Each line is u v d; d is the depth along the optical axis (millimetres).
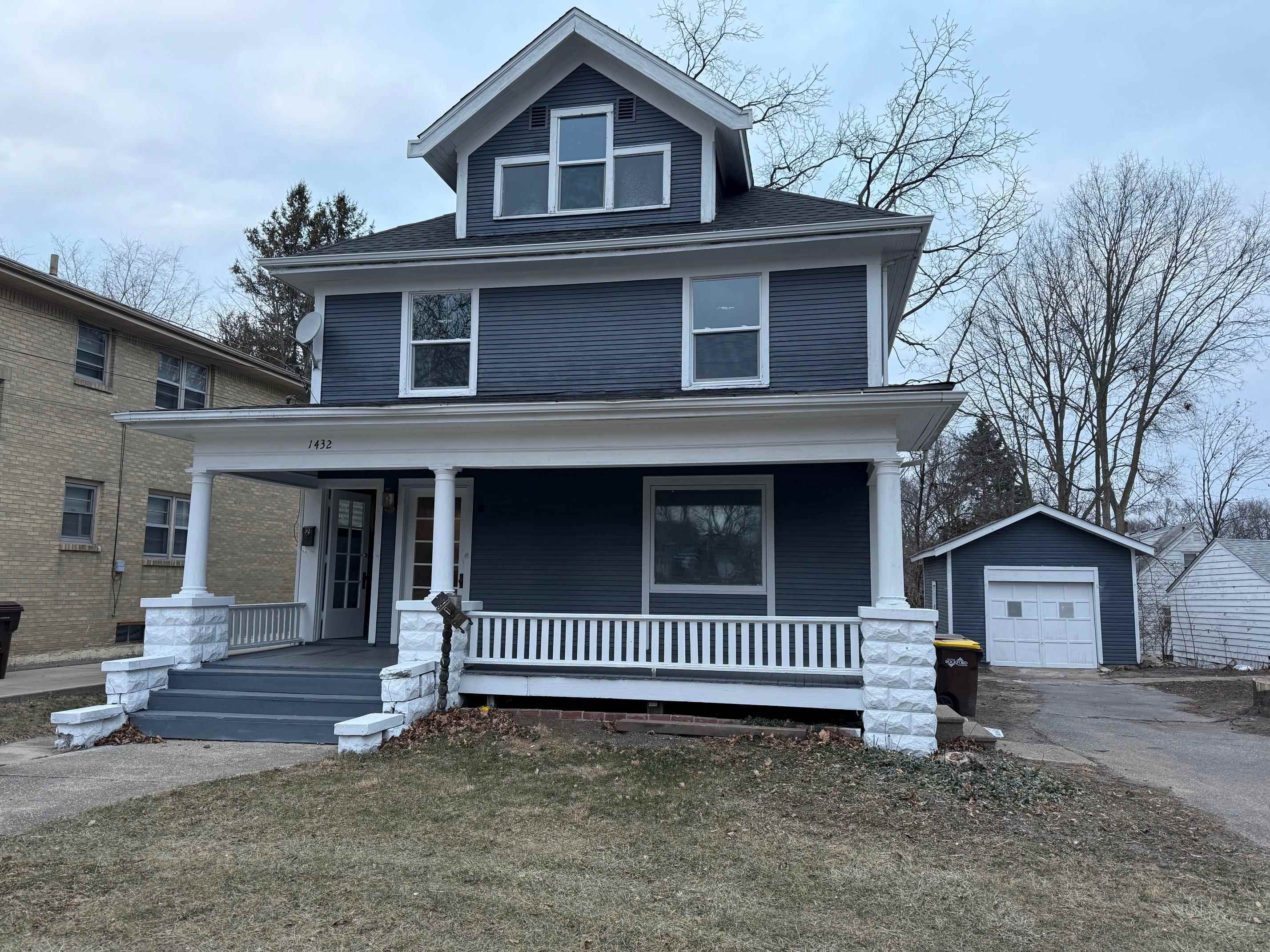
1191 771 8016
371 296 11305
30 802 6004
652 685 8789
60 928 3871
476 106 11477
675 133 11234
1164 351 26859
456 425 9117
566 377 10625
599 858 4965
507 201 11672
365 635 13070
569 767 7062
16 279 13367
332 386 11234
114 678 8719
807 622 8547
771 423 8594
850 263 10109
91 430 15234
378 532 11930
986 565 20344
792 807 6082
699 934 3936
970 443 30391
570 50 11555
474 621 9492
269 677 9234
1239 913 4336
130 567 16109
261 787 6426
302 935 3832
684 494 10812
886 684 8008
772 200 11672
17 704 10070
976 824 5793
